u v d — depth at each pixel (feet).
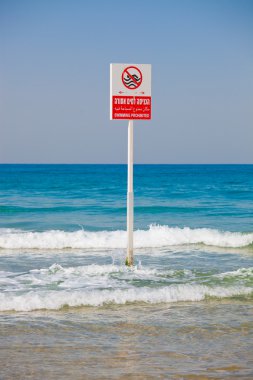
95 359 19.86
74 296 28.07
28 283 32.30
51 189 135.54
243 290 30.42
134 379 17.84
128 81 35.35
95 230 61.26
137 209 84.07
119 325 24.26
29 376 18.13
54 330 23.41
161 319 25.26
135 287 31.12
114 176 233.55
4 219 71.10
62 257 43.80
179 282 32.50
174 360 19.79
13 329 23.44
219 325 24.36
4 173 285.43
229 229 62.03
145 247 50.24
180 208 85.61
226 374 18.29
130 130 36.04
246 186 154.40
